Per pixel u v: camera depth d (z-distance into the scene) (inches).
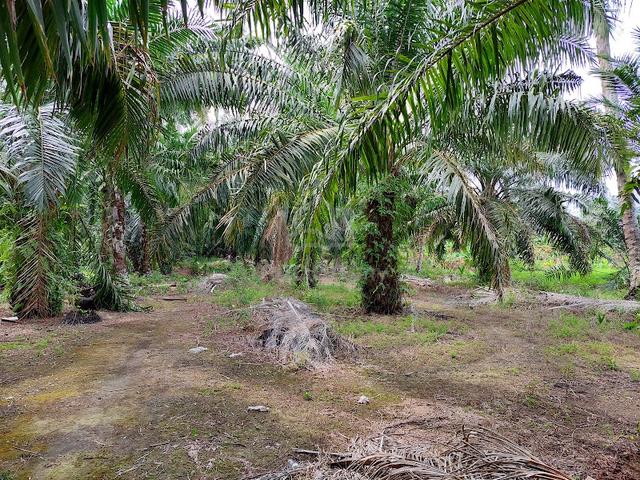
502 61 107.0
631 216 437.7
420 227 524.1
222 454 111.3
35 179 181.6
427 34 238.5
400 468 87.0
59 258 302.2
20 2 67.7
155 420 130.6
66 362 192.2
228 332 258.5
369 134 116.2
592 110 171.5
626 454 115.8
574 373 189.8
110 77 130.3
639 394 164.4
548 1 98.7
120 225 405.4
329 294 437.1
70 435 120.3
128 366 186.7
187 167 387.2
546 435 127.4
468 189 209.9
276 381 170.4
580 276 605.0
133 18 73.8
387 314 321.1
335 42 206.2
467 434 106.3
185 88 255.1
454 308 385.1
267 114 292.7
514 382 175.3
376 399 153.2
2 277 294.4
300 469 97.7
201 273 713.6
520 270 682.2
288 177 229.3
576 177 470.3
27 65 78.4
